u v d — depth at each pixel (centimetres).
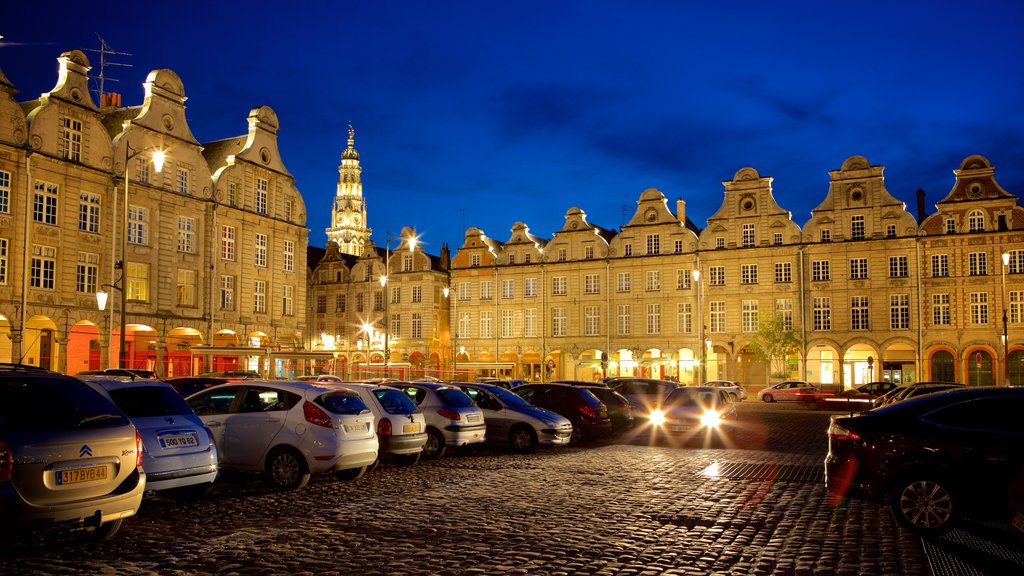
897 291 6003
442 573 935
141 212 4850
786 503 1427
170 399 1282
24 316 4128
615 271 6988
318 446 1495
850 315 6119
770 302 6353
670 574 948
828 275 6206
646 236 6875
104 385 1222
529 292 7325
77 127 4500
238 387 1603
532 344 7250
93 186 4559
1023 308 5662
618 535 1151
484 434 2198
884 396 3161
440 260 8112
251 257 5647
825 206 6253
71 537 1067
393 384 2181
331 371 5681
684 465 1978
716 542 1116
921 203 6862
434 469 1870
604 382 3497
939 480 1152
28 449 906
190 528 1176
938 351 5881
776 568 980
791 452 2298
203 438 1280
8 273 4109
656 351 6819
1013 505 941
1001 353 5656
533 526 1206
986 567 989
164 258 4953
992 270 5744
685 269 6700
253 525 1200
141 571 934
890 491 1188
